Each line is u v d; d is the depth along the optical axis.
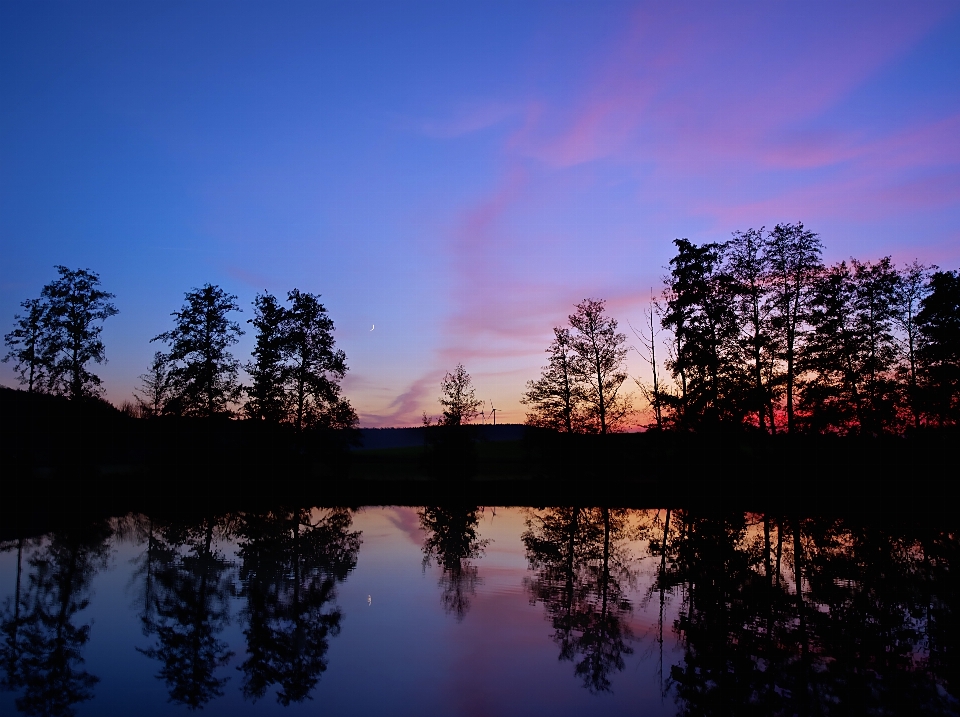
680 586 17.03
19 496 40.72
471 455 45.69
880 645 12.12
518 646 12.14
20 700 9.80
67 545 24.03
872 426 40.31
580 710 9.23
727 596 15.98
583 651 11.84
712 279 44.28
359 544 24.06
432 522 30.92
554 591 16.47
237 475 44.03
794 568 19.52
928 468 37.41
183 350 49.06
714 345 43.50
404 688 10.12
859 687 10.09
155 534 26.89
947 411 39.09
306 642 12.45
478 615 14.21
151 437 48.53
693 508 35.81
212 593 16.34
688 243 45.09
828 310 41.91
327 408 50.91
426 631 13.06
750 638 12.63
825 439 40.00
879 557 21.44
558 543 24.33
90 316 46.66
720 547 23.45
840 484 37.72
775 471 39.28
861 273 43.00
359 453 67.88
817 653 11.73
